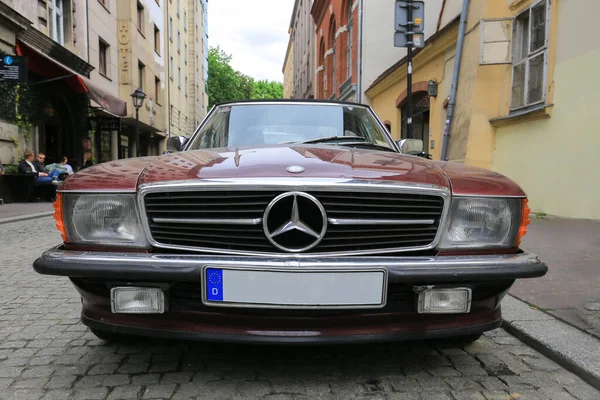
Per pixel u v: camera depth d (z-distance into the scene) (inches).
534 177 302.8
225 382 91.7
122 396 85.7
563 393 89.5
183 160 97.7
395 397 86.7
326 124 144.3
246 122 143.3
